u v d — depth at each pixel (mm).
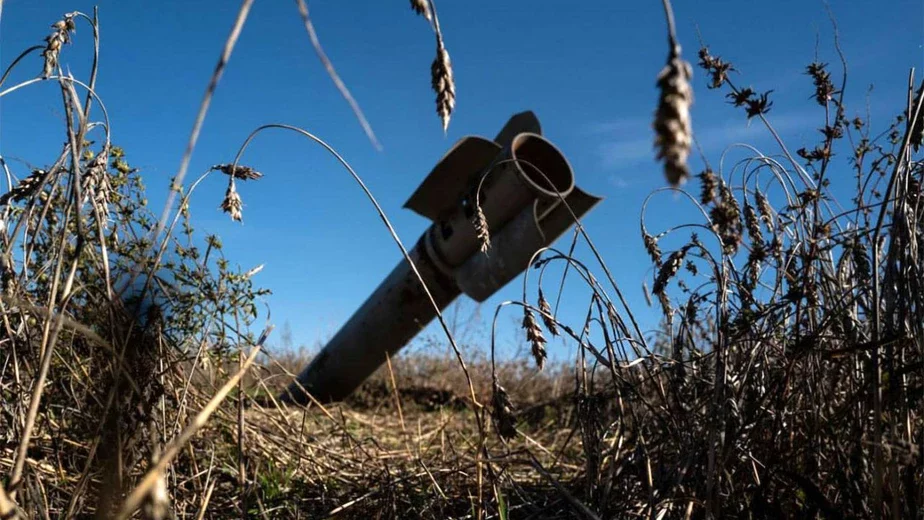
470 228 4531
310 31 918
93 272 2580
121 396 2258
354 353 6270
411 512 2918
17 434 2324
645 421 2975
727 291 2479
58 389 2658
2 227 2375
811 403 2385
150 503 997
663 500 2258
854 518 2111
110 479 1921
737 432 2254
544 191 3686
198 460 3031
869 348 1938
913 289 1994
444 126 1159
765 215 2627
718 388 2238
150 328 2453
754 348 2500
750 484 2467
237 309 2873
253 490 2971
